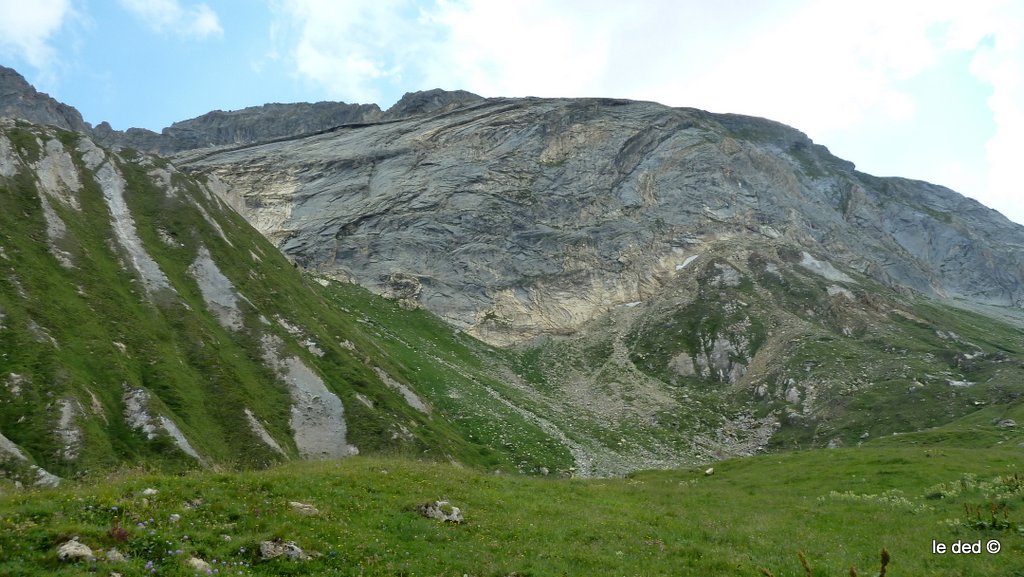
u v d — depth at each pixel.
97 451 58.88
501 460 94.19
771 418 130.62
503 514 32.84
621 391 145.88
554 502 37.19
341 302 160.75
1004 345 169.50
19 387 62.12
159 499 26.38
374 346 126.50
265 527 25.59
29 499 24.91
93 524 23.11
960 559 28.59
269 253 137.25
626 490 45.47
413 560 25.33
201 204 129.38
